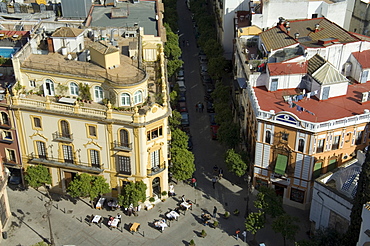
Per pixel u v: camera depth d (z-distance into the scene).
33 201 87.00
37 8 115.81
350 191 72.81
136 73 80.75
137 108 78.12
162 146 82.75
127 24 110.38
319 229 75.06
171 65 120.19
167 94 85.50
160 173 84.50
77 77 80.12
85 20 110.81
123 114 77.25
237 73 107.50
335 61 93.38
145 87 81.38
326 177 76.69
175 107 111.56
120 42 95.56
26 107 80.94
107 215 84.19
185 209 85.19
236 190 90.69
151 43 97.94
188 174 87.38
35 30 95.12
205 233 80.06
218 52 127.19
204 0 169.38
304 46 92.12
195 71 136.00
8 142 85.56
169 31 132.38
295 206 86.44
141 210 85.56
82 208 85.69
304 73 89.19
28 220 82.62
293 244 78.31
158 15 114.38
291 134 80.38
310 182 82.88
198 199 88.31
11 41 97.25
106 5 121.12
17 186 90.31
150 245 78.00
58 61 84.69
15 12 115.62
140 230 81.00
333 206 74.12
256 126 84.44
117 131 79.12
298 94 88.19
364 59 92.06
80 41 89.19
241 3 127.44
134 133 78.31
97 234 80.06
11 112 82.50
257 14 112.19
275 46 95.50
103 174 84.50
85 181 81.56
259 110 81.50
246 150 92.88
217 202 87.69
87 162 83.94
